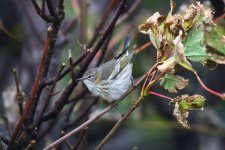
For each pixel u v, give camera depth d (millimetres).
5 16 15203
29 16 11633
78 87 10289
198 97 6617
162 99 14320
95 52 7523
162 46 6652
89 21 12414
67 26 11297
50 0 7309
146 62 13758
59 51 10164
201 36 6594
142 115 14633
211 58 6621
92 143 16109
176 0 13070
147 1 14148
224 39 6582
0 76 15312
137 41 13617
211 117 13086
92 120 6789
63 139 6684
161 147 16516
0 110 12758
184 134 14695
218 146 13875
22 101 7703
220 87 13672
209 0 10141
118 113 12320
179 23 6602
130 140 16719
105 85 8516
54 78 7719
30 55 12492
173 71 6660
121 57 8711
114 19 7301
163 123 13859
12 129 9727
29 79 12305
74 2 11430
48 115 7816
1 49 15422
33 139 7742
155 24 6688
